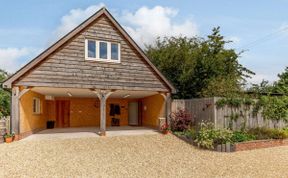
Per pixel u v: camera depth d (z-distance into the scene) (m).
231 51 23.61
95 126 25.00
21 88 16.09
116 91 19.11
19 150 12.88
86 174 9.65
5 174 9.52
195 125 18.45
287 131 16.61
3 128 14.94
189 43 27.55
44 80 16.16
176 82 24.70
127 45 18.50
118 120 25.75
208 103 17.23
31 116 18.03
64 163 11.01
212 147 14.02
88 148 13.60
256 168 10.55
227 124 16.94
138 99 26.16
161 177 9.40
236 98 17.28
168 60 25.88
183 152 13.42
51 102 24.36
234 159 12.03
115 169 10.30
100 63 17.64
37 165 10.68
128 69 18.36
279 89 24.06
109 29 18.08
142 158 12.07
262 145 14.81
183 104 19.84
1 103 23.95
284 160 11.87
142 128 21.91
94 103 25.58
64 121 24.53
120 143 14.84
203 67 22.81
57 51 16.62
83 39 17.33
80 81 17.02
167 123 19.12
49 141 14.82
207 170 10.28
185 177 9.43
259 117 17.94
